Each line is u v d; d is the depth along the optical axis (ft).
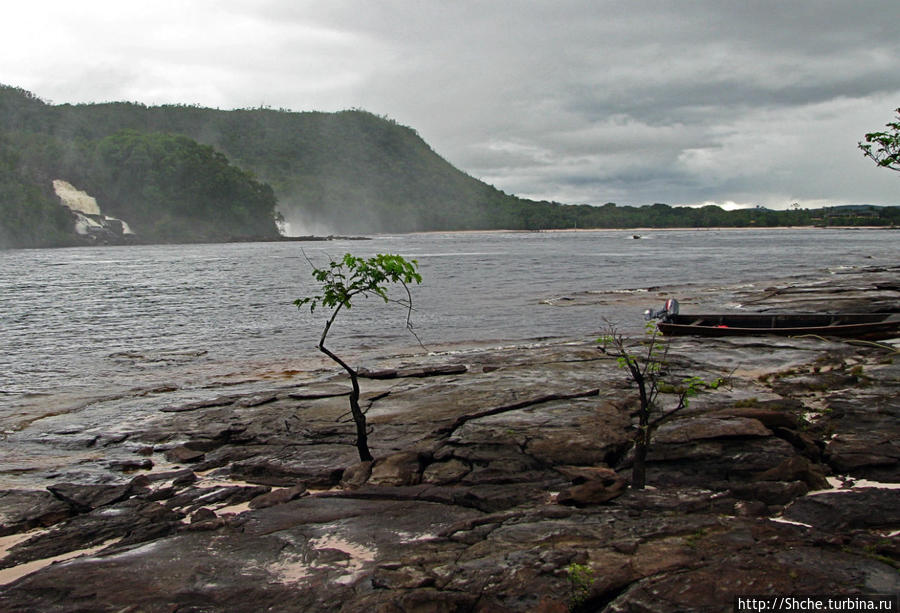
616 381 38.24
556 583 15.80
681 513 20.43
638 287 118.62
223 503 24.53
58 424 37.58
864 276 125.49
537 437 27.73
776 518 20.21
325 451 29.19
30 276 164.66
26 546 21.17
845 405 30.81
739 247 296.30
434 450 27.45
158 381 49.78
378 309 91.04
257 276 161.58
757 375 40.04
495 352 51.72
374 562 18.21
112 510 24.06
